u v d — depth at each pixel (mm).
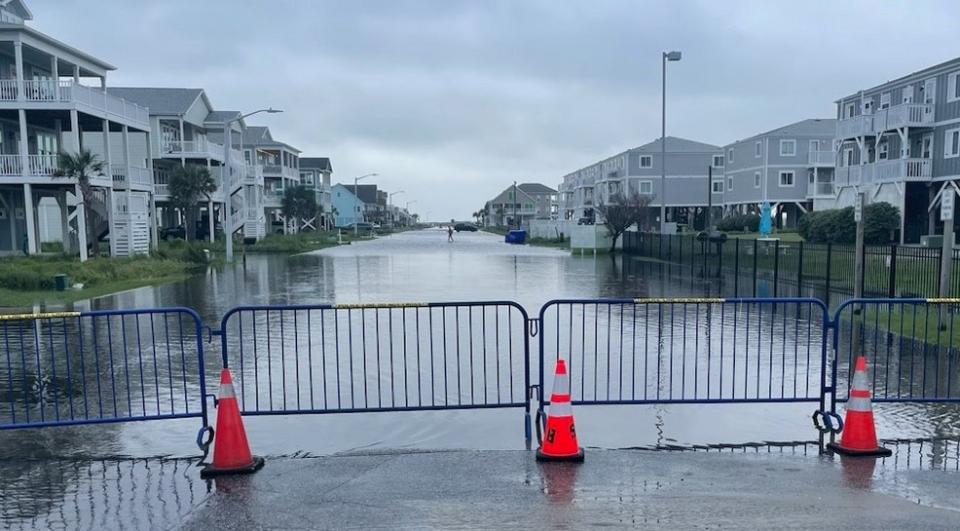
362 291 21016
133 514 4910
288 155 81000
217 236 52969
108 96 31703
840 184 43125
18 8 32688
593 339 11773
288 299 18875
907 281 16281
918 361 9914
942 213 12000
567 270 29609
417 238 86312
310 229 86562
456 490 5309
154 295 20109
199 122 54344
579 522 4668
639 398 8031
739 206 64125
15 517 4871
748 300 7258
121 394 8484
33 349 11539
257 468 5816
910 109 36094
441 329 13102
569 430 5965
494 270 29781
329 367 9852
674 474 5625
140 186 34688
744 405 7828
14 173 27938
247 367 9930
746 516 4746
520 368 9648
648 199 51500
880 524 4586
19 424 6316
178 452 6332
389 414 7637
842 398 7375
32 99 27812
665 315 14961
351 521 4758
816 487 5301
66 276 21078
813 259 22172
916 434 6652
